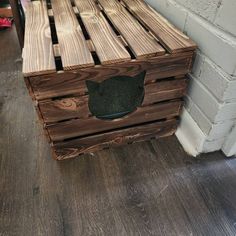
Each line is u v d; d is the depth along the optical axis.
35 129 1.02
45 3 0.95
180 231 0.71
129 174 0.85
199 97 0.80
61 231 0.71
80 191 0.80
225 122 0.78
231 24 0.60
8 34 1.72
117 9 0.89
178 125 0.97
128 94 0.82
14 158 0.91
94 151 0.92
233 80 0.65
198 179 0.84
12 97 1.19
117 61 0.64
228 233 0.70
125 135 0.90
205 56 0.73
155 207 0.76
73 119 0.77
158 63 0.69
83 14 0.85
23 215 0.74
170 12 0.89
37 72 0.60
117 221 0.73
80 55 0.65
